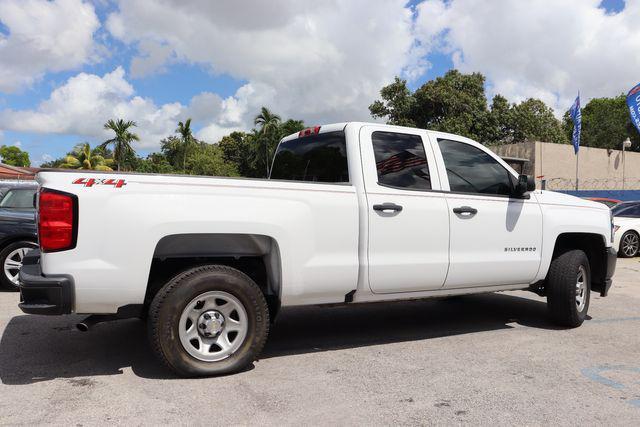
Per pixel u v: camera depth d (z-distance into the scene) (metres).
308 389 3.78
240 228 3.97
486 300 7.35
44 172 3.68
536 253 5.54
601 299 7.50
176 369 3.84
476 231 5.11
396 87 36.19
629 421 3.30
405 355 4.65
